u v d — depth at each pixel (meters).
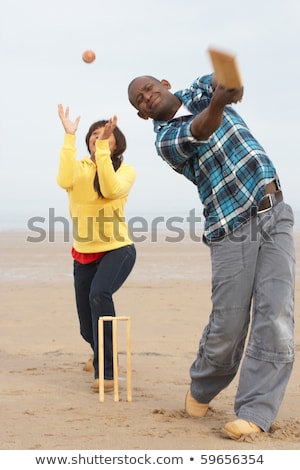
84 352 8.02
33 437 4.85
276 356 4.83
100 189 6.26
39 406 5.69
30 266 17.20
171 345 8.41
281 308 4.80
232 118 4.96
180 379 6.72
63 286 13.73
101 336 5.93
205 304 11.59
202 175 4.97
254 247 4.88
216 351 5.10
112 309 6.27
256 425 4.80
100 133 6.49
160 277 15.15
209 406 5.62
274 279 4.84
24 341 8.66
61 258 18.97
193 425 5.16
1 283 14.20
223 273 4.96
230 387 6.45
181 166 5.08
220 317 5.00
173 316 10.45
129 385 5.90
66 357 7.75
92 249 6.45
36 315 10.52
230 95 4.45
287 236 4.89
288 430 4.91
